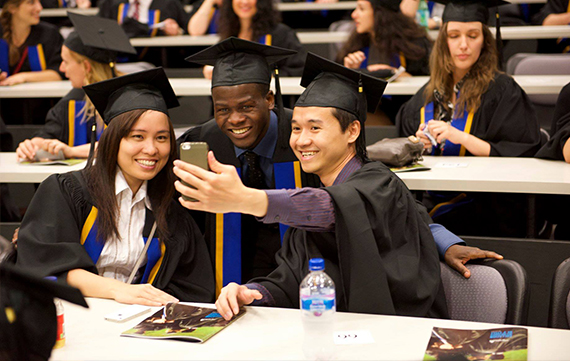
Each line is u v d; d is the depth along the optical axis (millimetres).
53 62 6273
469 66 4000
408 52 5305
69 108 4297
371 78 2373
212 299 2732
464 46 3924
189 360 1705
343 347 1749
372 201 2117
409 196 2330
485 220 3670
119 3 7090
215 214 2953
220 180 1798
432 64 4145
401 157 3350
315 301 1749
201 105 5543
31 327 1330
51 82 5785
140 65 5660
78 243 2471
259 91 2725
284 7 7168
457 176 3141
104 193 2553
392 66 5355
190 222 2787
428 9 6656
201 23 6742
